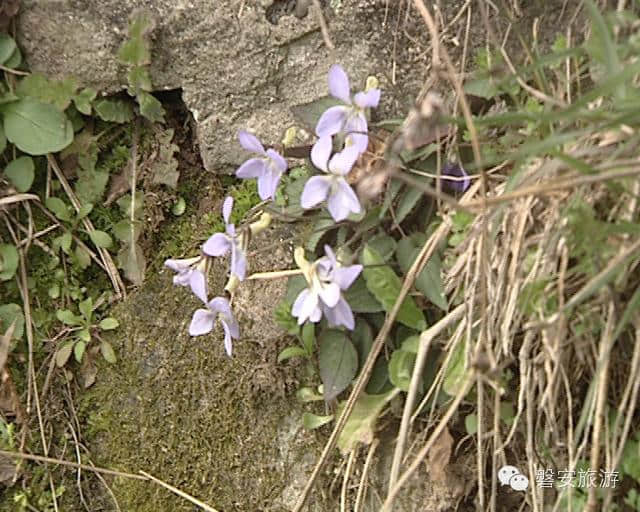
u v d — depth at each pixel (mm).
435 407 322
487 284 292
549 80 317
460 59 337
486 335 292
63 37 352
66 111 361
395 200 319
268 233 347
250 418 349
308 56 348
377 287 309
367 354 324
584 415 276
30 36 353
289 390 345
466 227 300
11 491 359
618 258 252
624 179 268
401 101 342
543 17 328
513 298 286
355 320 324
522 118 259
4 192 358
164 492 354
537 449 306
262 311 344
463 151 315
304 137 351
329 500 342
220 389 351
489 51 326
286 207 334
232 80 351
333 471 341
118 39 351
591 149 266
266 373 345
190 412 354
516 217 284
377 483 335
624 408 286
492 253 292
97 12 348
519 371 311
